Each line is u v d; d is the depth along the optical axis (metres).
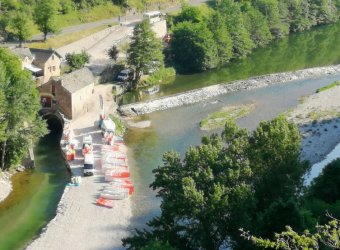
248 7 185.38
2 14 150.50
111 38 161.12
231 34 166.62
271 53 175.50
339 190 69.75
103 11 179.62
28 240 77.31
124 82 138.25
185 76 151.62
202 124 120.19
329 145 109.00
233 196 59.53
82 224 79.81
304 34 199.00
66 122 112.38
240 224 57.94
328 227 35.91
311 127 118.25
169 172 65.50
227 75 153.50
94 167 95.62
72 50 149.50
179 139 112.81
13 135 91.75
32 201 86.75
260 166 65.25
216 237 61.53
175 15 183.38
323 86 146.38
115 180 91.44
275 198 64.38
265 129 68.75
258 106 131.88
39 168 97.25
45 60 127.75
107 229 78.88
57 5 158.88
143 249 55.94
